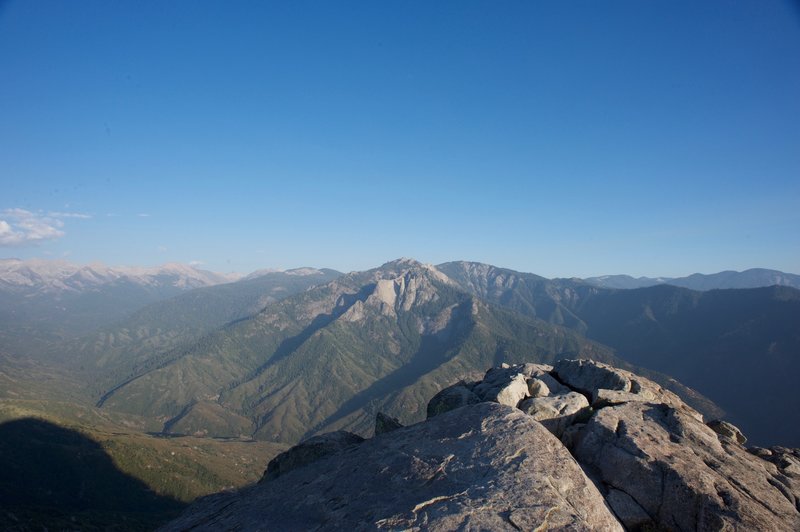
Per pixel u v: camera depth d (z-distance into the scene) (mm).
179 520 21969
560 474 16000
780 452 22359
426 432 20469
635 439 19234
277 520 17078
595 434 20172
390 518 14164
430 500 14820
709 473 17578
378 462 18844
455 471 16484
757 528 15219
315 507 17031
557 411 23391
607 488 17828
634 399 24203
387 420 29531
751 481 17766
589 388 27375
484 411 21000
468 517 13508
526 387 26344
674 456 18359
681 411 22344
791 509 16531
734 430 23500
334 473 19609
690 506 16375
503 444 17766
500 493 14625
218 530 18188
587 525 13266
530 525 13102
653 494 17172
